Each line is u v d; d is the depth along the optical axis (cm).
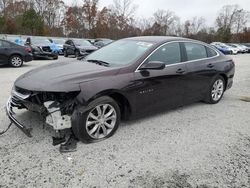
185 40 508
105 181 285
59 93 345
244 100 627
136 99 404
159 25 6100
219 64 568
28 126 403
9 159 317
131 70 398
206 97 561
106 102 367
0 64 1138
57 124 338
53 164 311
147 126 434
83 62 444
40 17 4578
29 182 278
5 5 4881
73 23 5203
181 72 472
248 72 1165
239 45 3572
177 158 336
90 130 361
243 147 374
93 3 5150
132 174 299
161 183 285
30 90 346
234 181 293
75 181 282
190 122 462
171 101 471
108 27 5275
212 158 339
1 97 579
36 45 1586
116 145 363
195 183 287
